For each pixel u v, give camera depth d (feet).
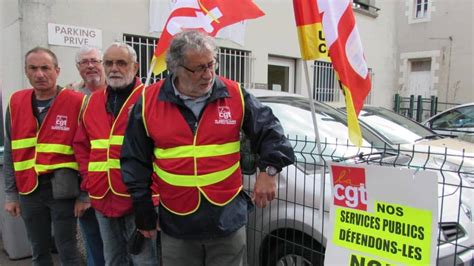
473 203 9.70
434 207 6.41
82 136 9.37
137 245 8.14
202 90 6.76
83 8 18.38
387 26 36.55
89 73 11.18
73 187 9.91
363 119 17.11
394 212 6.84
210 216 7.01
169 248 7.38
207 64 6.53
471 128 25.99
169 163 7.00
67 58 17.99
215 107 6.98
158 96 7.06
